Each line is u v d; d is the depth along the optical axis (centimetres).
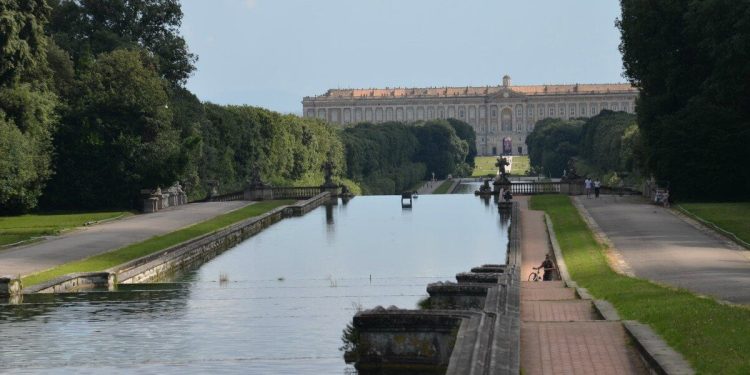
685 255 8556
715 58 14538
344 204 19462
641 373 3788
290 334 5912
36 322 6353
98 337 5819
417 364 4581
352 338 4912
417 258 10494
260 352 5344
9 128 14025
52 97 15988
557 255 9194
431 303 5978
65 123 16088
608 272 7431
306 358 5156
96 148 16088
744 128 14662
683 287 6344
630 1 15738
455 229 13650
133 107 16325
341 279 8881
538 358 4047
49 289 7838
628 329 4434
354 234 13188
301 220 15725
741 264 7812
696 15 14425
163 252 10025
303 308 7031
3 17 13600
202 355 5278
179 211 16300
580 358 4034
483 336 3988
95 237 11625
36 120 15125
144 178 16300
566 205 15462
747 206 13250
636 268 7812
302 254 11038
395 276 9094
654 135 15088
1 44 13762
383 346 4622
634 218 12556
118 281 8512
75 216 14725
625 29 15925
